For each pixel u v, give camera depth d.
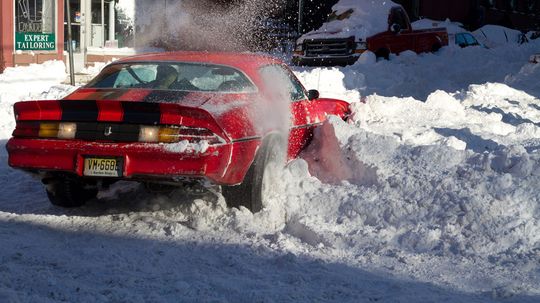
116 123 5.93
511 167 6.25
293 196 6.48
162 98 6.27
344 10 22.80
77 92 6.68
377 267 5.27
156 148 5.82
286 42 27.55
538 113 11.58
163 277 4.97
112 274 5.00
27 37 19.31
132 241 5.82
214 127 5.88
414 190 6.20
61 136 6.04
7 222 6.33
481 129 9.38
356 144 7.07
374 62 20.72
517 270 5.12
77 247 5.64
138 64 6.97
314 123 7.89
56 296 4.54
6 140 10.36
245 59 7.21
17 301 4.36
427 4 30.80
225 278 4.97
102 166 5.95
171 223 6.20
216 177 5.90
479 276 5.03
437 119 9.68
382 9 22.19
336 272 5.12
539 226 5.58
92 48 21.02
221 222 6.23
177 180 5.91
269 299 4.54
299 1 27.27
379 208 6.07
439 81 19.58
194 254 5.52
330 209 6.29
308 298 4.60
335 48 21.52
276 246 5.69
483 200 5.80
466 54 22.75
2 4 18.81
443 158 6.59
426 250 5.59
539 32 32.69
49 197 6.85
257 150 6.33
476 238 5.56
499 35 29.44
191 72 6.77
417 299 4.58
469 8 33.31
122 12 22.03
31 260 5.24
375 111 9.60
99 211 6.83
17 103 6.17
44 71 18.47
